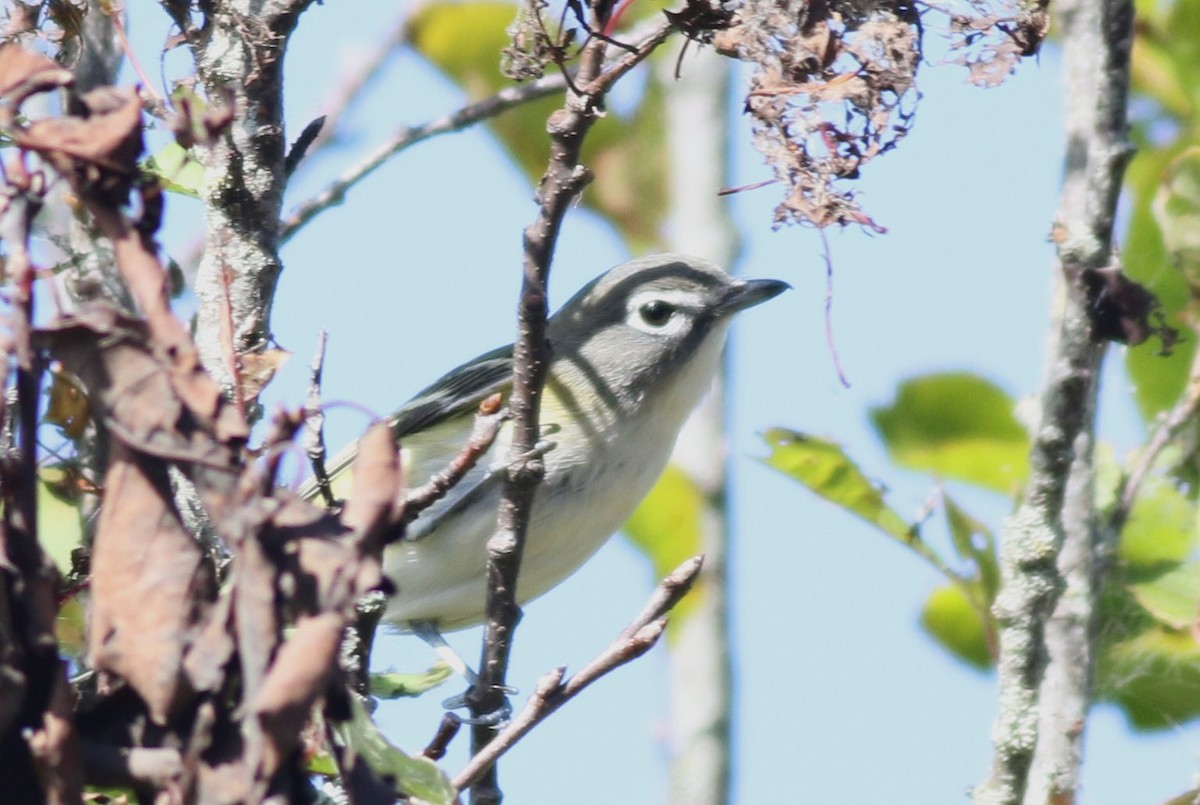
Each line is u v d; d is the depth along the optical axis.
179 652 5.12
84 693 6.40
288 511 5.12
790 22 7.33
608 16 7.58
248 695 4.93
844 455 10.73
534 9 7.69
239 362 7.21
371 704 7.64
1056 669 8.57
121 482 5.29
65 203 9.09
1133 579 10.64
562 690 7.33
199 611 5.21
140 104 5.47
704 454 14.35
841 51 7.31
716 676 12.81
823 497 10.82
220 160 8.75
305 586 5.00
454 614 13.50
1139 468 9.12
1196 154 10.19
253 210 8.84
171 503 5.29
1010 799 7.69
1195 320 10.06
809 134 7.27
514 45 7.96
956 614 12.36
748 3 7.38
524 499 8.38
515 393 8.24
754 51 7.35
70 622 8.20
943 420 12.73
